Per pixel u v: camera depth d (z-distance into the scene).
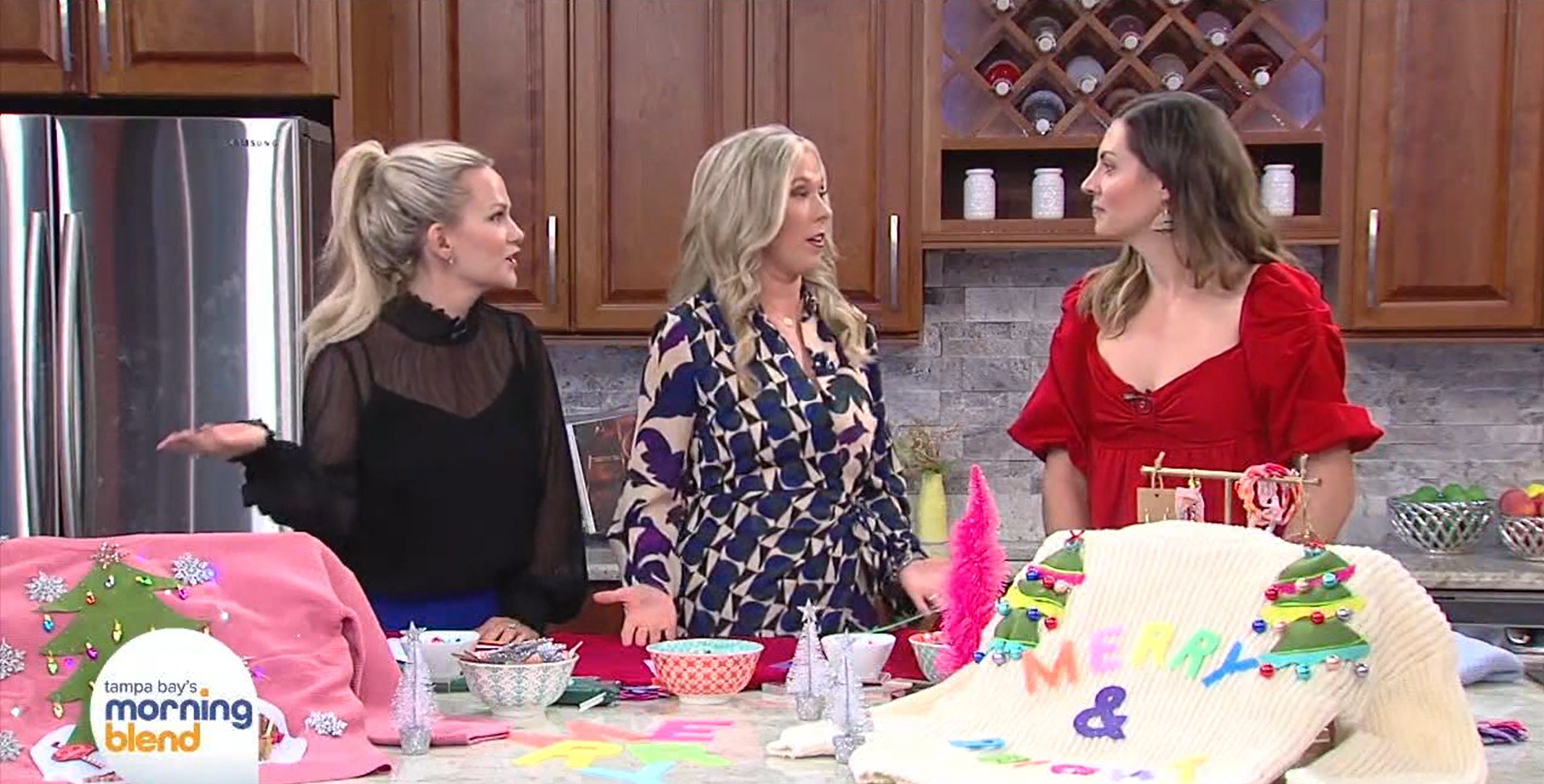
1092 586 1.28
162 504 3.03
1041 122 3.47
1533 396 3.74
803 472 2.07
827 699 1.46
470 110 3.47
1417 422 3.77
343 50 3.30
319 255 3.16
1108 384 1.98
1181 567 1.25
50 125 2.99
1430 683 1.15
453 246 2.11
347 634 1.48
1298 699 1.13
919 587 2.03
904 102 3.46
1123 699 1.20
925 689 1.46
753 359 2.05
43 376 3.00
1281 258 1.95
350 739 1.37
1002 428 3.82
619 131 3.48
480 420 2.14
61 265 3.00
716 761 1.34
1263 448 1.90
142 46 3.31
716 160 2.10
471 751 1.39
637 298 3.50
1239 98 3.52
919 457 3.62
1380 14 3.38
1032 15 3.57
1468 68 3.38
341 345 2.11
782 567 2.05
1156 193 1.90
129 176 3.01
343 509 2.07
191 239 3.02
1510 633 3.18
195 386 3.03
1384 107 3.39
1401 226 3.40
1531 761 1.32
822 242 2.11
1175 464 1.93
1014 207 3.66
